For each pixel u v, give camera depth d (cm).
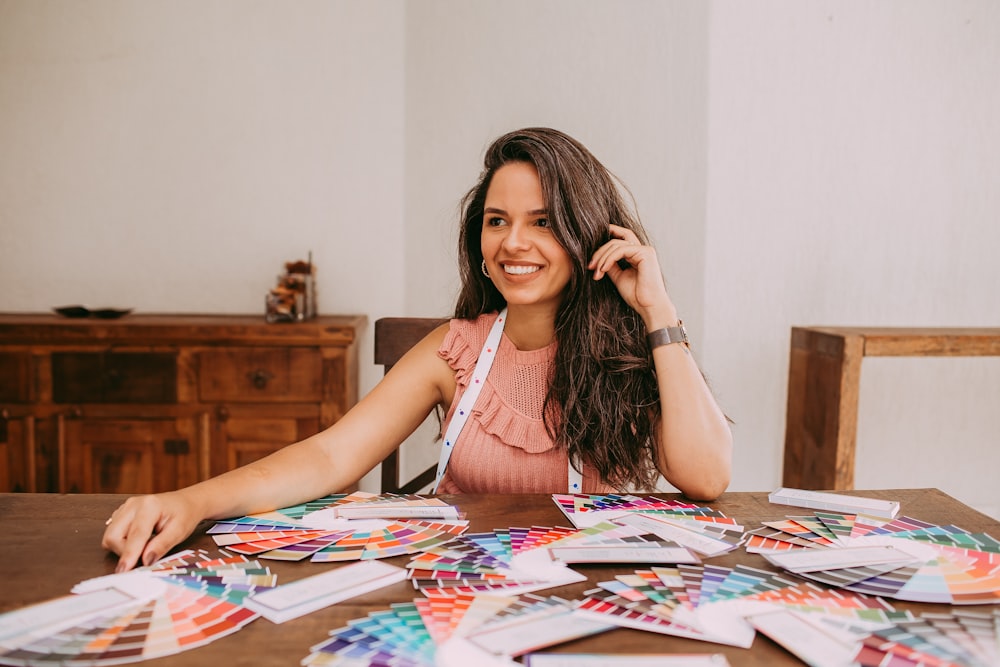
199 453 273
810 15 279
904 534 100
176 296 324
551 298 133
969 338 248
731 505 114
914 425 307
